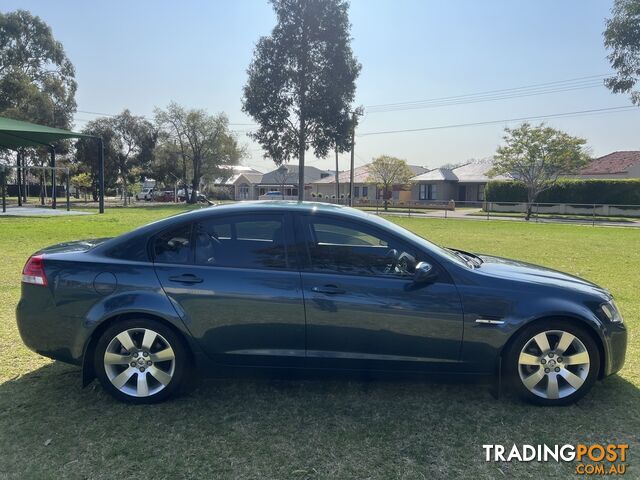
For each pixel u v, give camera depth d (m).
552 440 3.20
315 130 42.25
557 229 23.22
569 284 3.77
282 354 3.62
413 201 50.69
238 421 3.40
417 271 3.53
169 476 2.76
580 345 3.61
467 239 16.98
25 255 10.43
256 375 3.71
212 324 3.60
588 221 31.19
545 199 40.41
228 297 3.58
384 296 3.55
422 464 2.92
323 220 3.79
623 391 3.94
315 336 3.58
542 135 32.97
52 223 19.67
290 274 3.62
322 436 3.21
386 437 3.21
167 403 3.66
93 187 55.97
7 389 3.87
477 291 3.57
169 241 3.75
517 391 3.65
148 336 3.63
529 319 3.54
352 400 3.75
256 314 3.58
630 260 11.65
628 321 6.03
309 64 41.06
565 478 2.81
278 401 3.72
